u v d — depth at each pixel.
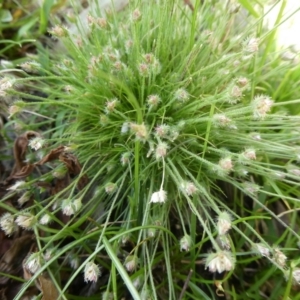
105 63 0.11
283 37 0.14
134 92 0.12
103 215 0.11
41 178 0.11
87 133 0.12
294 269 0.10
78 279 0.12
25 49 0.15
